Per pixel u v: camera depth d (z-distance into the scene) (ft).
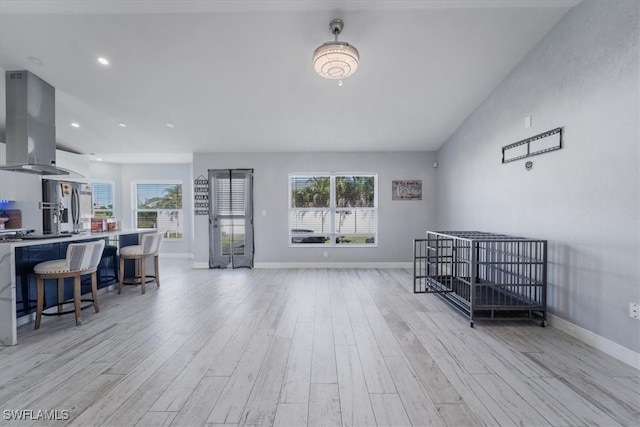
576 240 8.72
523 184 11.00
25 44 10.03
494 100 12.80
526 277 10.26
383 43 10.13
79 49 10.30
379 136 17.37
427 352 7.99
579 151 8.59
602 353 7.88
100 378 6.79
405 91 12.92
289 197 19.77
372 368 7.18
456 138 16.52
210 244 19.74
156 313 11.18
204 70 11.44
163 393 6.23
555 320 9.55
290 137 17.43
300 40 10.00
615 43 7.50
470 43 10.18
